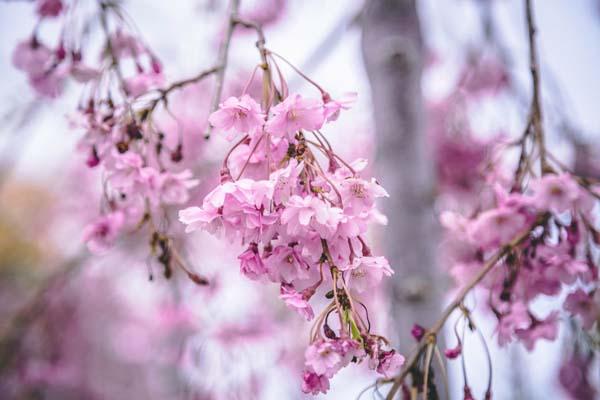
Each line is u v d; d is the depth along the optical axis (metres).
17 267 2.46
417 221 0.91
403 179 0.92
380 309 1.29
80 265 1.21
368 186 0.60
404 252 0.90
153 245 0.74
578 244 0.76
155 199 0.74
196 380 1.26
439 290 0.90
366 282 0.61
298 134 0.61
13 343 1.28
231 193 0.59
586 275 0.75
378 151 0.94
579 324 0.81
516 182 0.78
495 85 1.36
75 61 0.82
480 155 1.31
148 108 0.74
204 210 0.61
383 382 0.68
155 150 0.77
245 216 0.60
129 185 0.74
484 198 0.86
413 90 0.94
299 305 0.58
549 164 0.77
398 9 0.95
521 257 0.76
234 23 0.71
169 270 0.74
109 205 0.81
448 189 1.32
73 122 0.75
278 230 0.59
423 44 0.97
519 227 0.78
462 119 1.34
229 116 0.61
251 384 1.28
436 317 0.89
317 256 0.59
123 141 0.73
